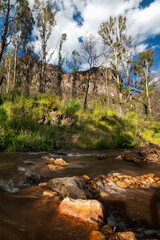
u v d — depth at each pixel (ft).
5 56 64.59
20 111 22.07
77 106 32.94
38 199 5.94
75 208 4.96
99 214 4.82
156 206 5.92
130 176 9.75
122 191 7.43
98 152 19.34
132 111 46.85
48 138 20.66
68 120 27.12
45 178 8.64
